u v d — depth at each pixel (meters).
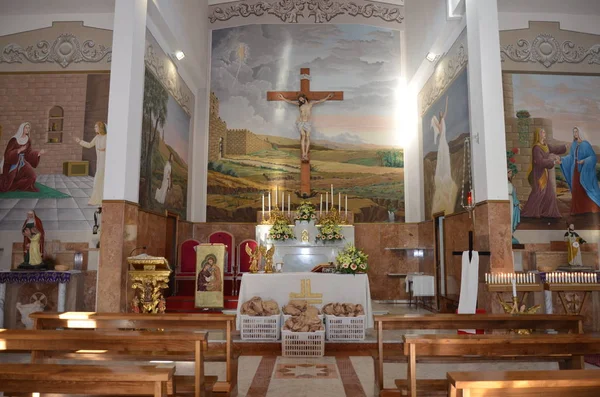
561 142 9.33
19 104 8.75
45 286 7.80
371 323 7.00
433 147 10.84
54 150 8.63
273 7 13.20
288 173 12.68
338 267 7.27
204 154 12.62
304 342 6.00
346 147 12.74
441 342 3.27
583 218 9.16
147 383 2.40
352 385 4.71
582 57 9.53
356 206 12.52
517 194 9.17
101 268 6.91
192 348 3.36
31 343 3.24
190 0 11.02
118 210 7.03
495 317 4.35
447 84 9.80
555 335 3.29
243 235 12.35
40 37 8.91
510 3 9.30
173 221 10.53
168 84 10.03
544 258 8.78
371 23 13.21
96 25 8.93
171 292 10.16
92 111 8.72
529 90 9.42
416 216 12.31
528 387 2.11
